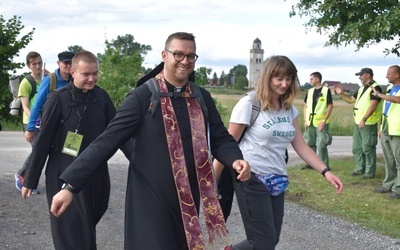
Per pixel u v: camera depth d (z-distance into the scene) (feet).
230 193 14.88
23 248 18.80
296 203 27.04
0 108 63.67
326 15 33.63
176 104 11.98
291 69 14.58
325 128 35.63
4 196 25.66
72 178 11.44
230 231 21.56
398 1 30.78
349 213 25.23
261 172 14.85
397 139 27.94
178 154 11.76
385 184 29.40
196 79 59.52
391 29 29.71
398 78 28.84
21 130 61.52
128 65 63.57
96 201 15.64
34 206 24.13
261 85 14.82
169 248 11.73
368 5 31.58
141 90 11.93
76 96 15.89
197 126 12.00
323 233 21.72
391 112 28.32
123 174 32.68
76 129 15.70
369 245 20.31
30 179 15.58
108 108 16.43
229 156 12.25
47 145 15.58
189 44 11.73
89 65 15.69
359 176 33.83
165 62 11.97
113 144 11.66
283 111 15.16
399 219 24.41
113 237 20.39
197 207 12.07
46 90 20.44
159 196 11.73
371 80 33.68
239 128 14.84
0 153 40.11
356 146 34.30
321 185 31.42
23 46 65.98
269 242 14.70
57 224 15.28
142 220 11.75
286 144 15.25
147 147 11.80
